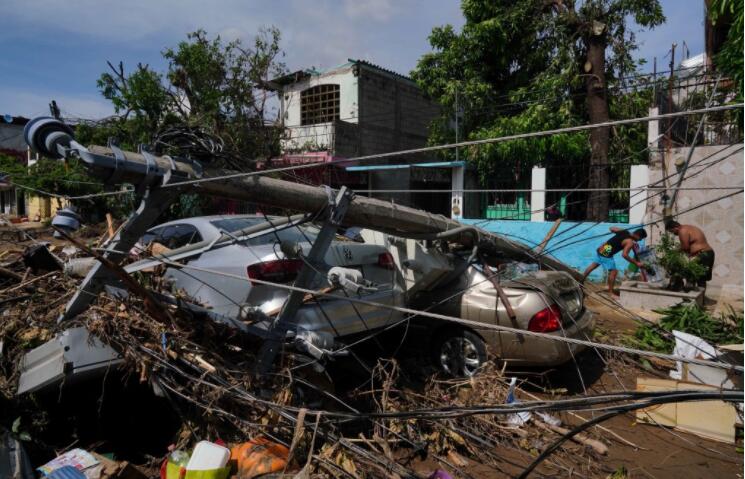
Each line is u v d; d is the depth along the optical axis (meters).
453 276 5.08
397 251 5.17
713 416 4.00
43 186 12.64
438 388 4.36
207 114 13.22
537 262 5.70
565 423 4.26
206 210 11.00
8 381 3.93
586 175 12.16
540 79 13.19
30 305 4.55
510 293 4.84
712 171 9.49
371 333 4.77
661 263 8.62
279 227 4.12
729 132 9.96
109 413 4.04
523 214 12.34
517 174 12.59
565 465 3.59
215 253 4.49
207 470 2.84
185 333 3.67
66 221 3.30
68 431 3.89
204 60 14.19
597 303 8.73
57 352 3.54
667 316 6.77
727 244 9.41
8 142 24.86
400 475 3.01
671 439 4.03
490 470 3.52
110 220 6.48
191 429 3.44
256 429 3.28
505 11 13.70
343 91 18.55
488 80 14.74
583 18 11.94
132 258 4.76
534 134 2.32
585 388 4.96
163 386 3.54
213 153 3.57
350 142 17.48
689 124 10.70
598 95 11.35
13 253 7.22
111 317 3.74
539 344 4.61
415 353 5.66
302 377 3.86
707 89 10.60
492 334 4.82
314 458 3.07
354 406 4.22
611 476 3.39
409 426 3.75
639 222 10.31
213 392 3.40
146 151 3.36
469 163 13.12
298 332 3.77
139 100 13.12
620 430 4.19
